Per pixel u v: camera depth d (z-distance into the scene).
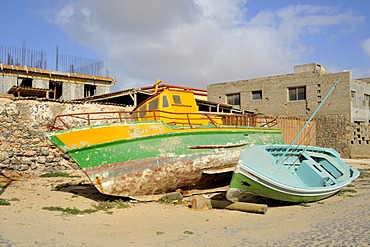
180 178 11.32
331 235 7.18
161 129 10.84
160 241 6.77
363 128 27.95
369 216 9.02
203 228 7.91
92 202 10.37
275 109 31.81
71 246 6.15
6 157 14.27
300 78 30.56
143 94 20.17
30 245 6.00
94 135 9.97
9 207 8.96
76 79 30.73
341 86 28.44
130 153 10.33
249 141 13.35
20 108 14.90
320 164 13.53
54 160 15.66
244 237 7.10
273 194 10.20
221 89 35.31
